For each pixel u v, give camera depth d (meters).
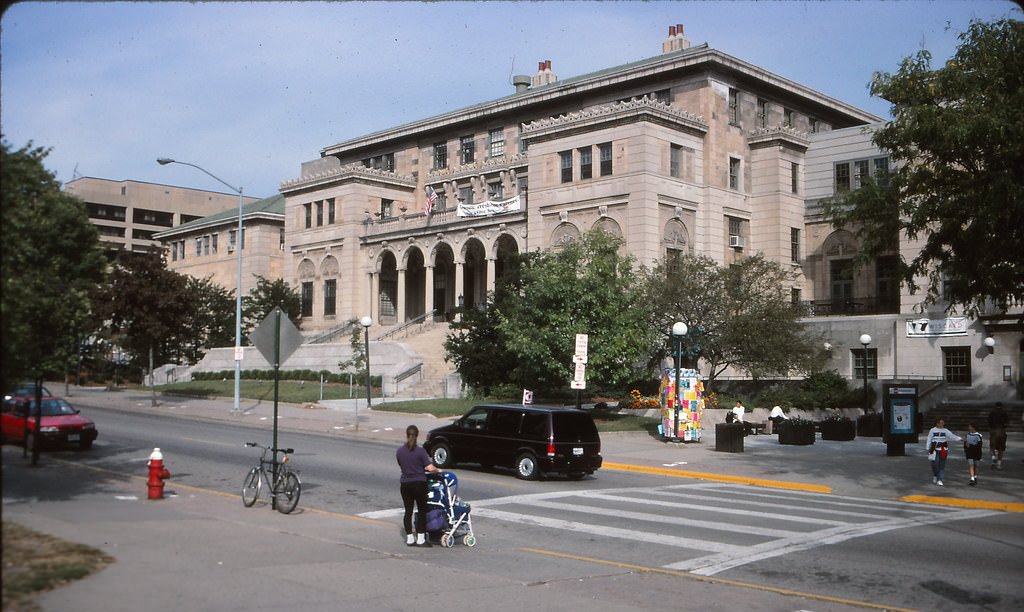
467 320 45.41
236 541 12.77
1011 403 44.66
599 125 51.94
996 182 20.28
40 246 18.23
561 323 36.47
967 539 14.80
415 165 72.25
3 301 10.73
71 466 21.86
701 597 10.66
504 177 63.50
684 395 32.97
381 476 21.55
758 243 57.44
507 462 22.61
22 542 11.41
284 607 9.22
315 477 21.19
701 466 26.16
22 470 20.83
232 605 9.16
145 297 47.69
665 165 51.25
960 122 20.86
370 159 76.19
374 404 43.72
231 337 69.38
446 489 13.70
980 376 47.62
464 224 60.28
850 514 17.59
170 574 10.40
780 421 38.72
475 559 12.66
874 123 56.56
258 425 36.97
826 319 53.84
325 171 75.69
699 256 46.03
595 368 36.59
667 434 33.16
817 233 58.47
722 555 13.20
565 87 60.00
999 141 20.52
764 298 43.56
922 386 46.81
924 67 23.16
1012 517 18.02
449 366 52.19
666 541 14.25
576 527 15.47
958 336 48.53
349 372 52.97
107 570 10.39
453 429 23.83
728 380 50.84
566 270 37.09
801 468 26.14
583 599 10.38
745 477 24.05
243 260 83.25
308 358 60.94
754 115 58.44
